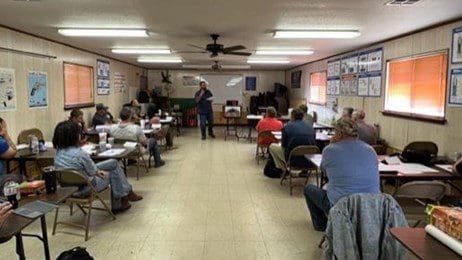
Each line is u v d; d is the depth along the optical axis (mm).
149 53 8773
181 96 14609
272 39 6320
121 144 5457
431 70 4992
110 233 3691
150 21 4781
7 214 2119
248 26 5113
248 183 5648
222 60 10656
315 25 4992
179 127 12781
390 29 5203
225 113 11984
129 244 3438
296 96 12859
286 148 5234
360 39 6176
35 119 5980
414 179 3311
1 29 5039
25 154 4363
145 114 10734
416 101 5367
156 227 3855
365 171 2900
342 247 2088
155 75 14477
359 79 7418
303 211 4379
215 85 14531
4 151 4117
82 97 7996
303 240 3537
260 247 3383
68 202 3645
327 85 9461
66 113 7176
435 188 3146
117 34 5703
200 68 14008
